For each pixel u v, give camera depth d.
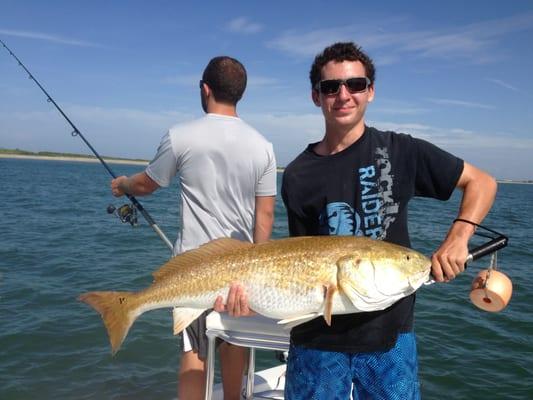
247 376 1.87
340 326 1.31
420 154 1.31
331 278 1.23
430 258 1.30
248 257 1.36
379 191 1.33
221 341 1.73
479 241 6.09
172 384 2.52
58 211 8.97
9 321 3.17
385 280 1.22
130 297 1.50
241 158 1.62
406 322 1.33
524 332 3.13
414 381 1.32
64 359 2.72
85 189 15.68
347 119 1.34
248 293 1.34
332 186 1.35
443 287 4.11
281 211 9.51
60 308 3.43
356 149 1.35
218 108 1.66
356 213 1.33
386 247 1.24
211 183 1.62
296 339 1.36
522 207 17.27
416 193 1.36
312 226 1.41
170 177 1.70
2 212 8.52
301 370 1.35
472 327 3.20
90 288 3.93
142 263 4.85
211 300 1.39
